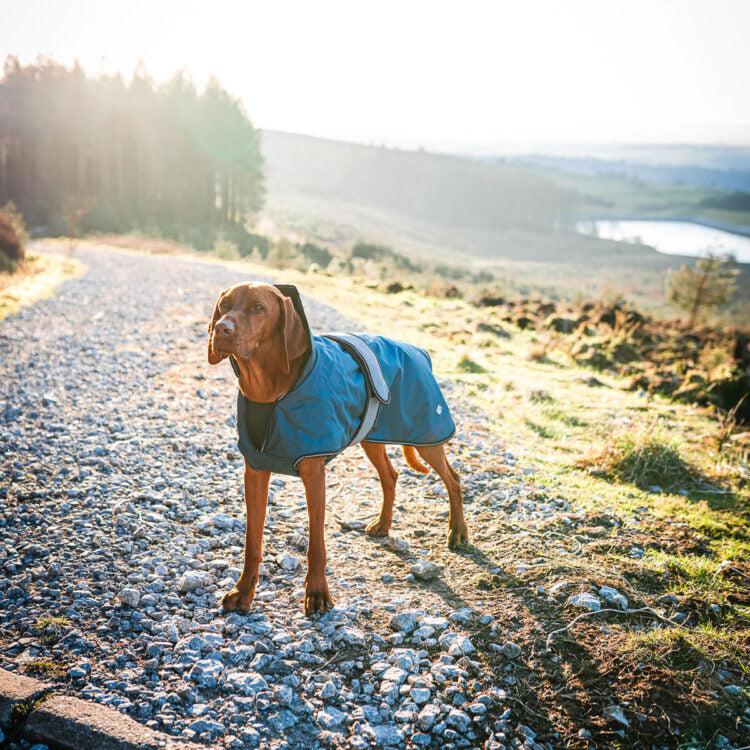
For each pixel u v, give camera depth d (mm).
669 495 2684
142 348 4945
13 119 29578
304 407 1648
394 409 1900
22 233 11383
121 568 1910
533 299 9172
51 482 2428
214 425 3164
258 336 1561
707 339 7680
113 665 1540
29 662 1524
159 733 1349
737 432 3717
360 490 2523
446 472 2080
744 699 1512
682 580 1943
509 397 3957
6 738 1350
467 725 1434
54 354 4605
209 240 25344
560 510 2383
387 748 1387
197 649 1590
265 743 1373
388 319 6703
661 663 1562
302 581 1894
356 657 1608
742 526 2396
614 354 5754
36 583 1826
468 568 1966
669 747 1396
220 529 2172
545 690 1513
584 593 1789
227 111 30453
